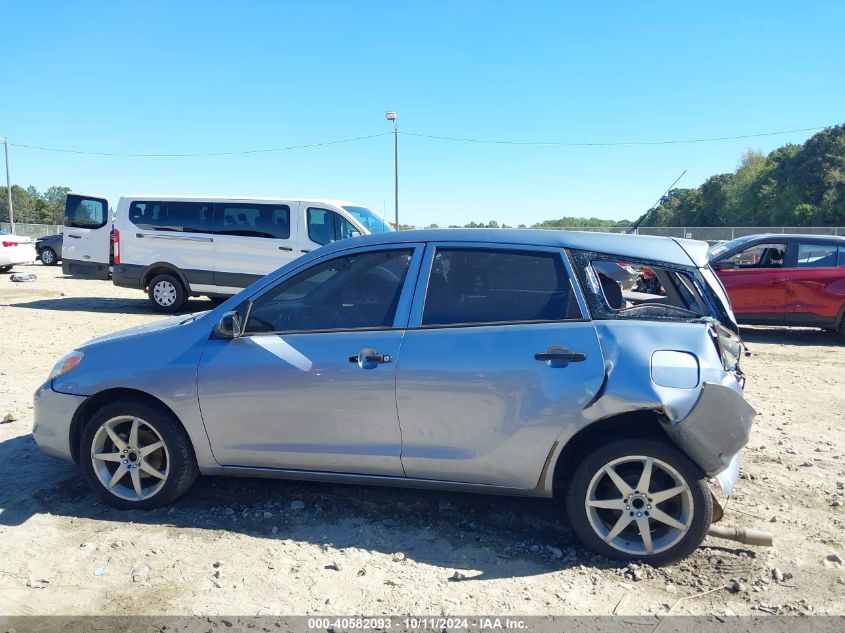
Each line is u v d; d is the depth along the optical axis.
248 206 12.38
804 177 52.00
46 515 3.96
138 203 12.94
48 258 26.39
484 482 3.62
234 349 3.87
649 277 4.41
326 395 3.70
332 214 12.09
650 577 3.36
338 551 3.58
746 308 10.75
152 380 3.91
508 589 3.24
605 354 3.41
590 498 3.48
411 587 3.25
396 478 3.75
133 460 4.03
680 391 3.30
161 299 12.98
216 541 3.68
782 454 5.12
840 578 3.36
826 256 10.58
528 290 3.64
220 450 3.93
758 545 3.60
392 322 3.74
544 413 3.42
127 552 3.55
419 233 3.91
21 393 6.68
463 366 3.52
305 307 3.91
